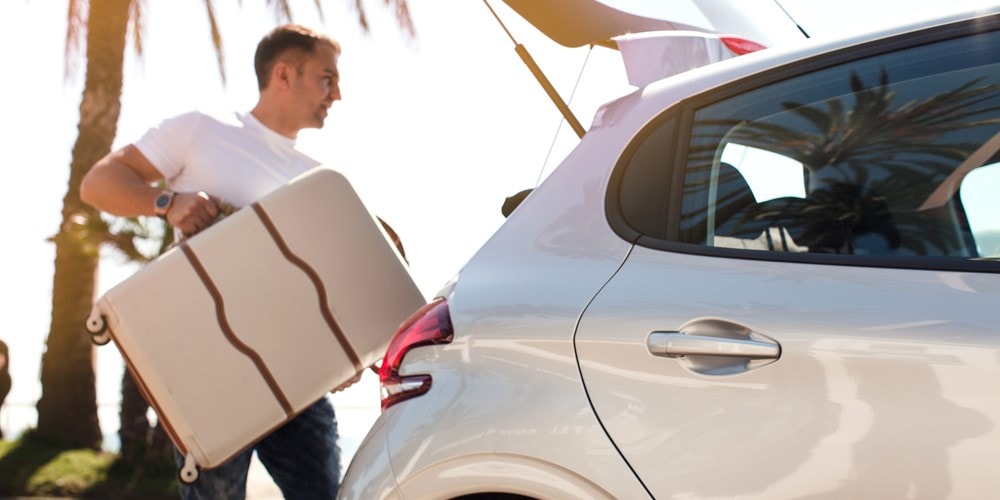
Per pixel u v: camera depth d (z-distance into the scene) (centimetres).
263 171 310
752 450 181
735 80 214
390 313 278
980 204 180
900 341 174
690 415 188
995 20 190
